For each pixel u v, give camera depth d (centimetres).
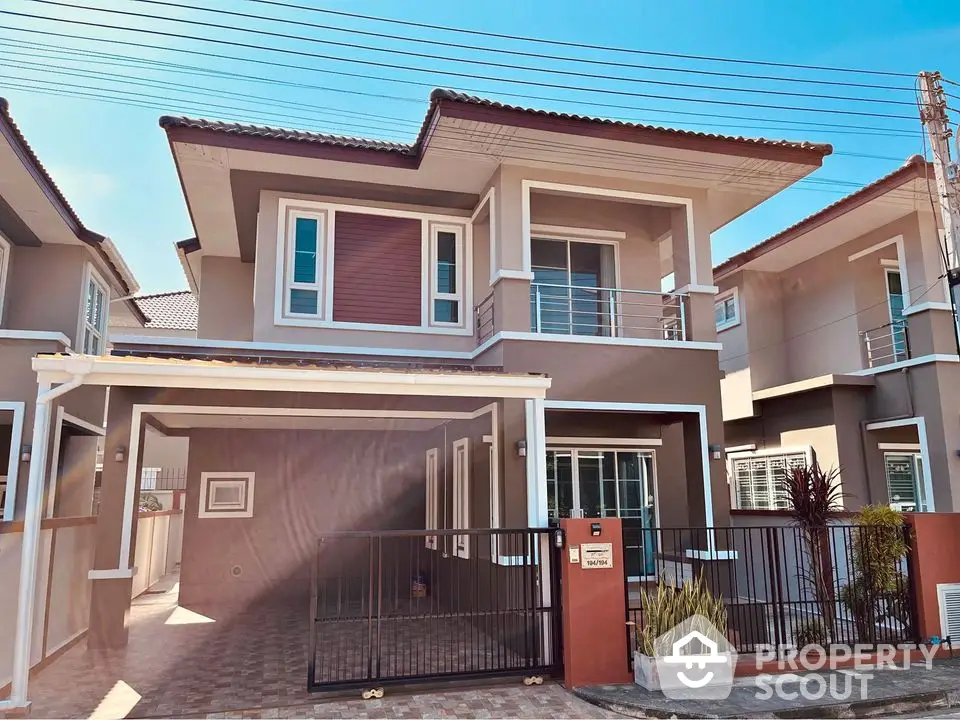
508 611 707
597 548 691
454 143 904
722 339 1458
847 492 1095
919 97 883
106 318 1311
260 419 1060
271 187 1030
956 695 657
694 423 946
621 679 676
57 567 795
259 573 1220
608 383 909
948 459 995
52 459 966
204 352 940
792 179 1006
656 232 1141
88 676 720
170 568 1583
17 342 934
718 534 901
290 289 1024
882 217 1143
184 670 743
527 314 908
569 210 1105
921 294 1082
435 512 1191
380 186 1033
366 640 891
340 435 1290
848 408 1134
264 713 602
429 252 1088
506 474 841
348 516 1270
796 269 1391
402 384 715
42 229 1083
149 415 956
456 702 631
